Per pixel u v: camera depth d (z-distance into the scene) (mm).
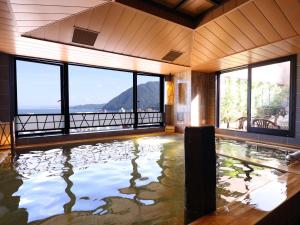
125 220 1947
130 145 5387
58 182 2895
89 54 5039
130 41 4340
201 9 3600
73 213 2082
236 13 3316
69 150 4781
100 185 2797
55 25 3475
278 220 1823
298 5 2883
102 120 6777
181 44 4652
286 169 3215
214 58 5430
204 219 1576
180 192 2576
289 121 5137
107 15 3287
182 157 4215
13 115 5121
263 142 5414
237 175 3146
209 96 7562
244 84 6672
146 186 2768
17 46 4441
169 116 8062
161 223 1896
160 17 3457
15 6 2762
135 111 7371
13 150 4555
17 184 2818
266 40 4051
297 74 4957
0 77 4898
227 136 6367
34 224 1890
